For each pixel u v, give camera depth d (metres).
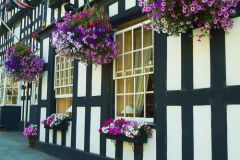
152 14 4.21
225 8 3.72
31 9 13.85
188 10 3.86
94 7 6.05
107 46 5.77
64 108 8.20
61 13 8.64
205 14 3.94
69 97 7.95
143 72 5.55
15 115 14.13
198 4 3.78
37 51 10.59
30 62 8.88
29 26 14.06
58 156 7.74
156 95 5.11
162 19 4.17
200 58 4.46
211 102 4.27
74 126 7.29
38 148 8.77
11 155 7.98
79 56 6.00
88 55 5.83
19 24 15.62
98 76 6.59
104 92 6.34
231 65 4.07
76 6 7.77
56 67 8.54
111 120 5.80
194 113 4.49
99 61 5.93
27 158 7.62
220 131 4.14
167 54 4.98
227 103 4.08
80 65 7.25
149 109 5.40
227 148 4.05
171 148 4.79
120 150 5.76
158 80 5.10
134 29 5.85
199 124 4.41
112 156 5.98
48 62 8.85
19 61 8.91
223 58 4.17
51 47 8.70
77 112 7.22
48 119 7.92
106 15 6.03
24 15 14.84
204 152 4.32
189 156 4.52
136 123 5.29
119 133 5.41
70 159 7.25
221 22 3.93
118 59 6.16
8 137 11.61
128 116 5.82
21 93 14.16
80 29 5.66
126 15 5.80
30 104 13.02
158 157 4.98
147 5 4.18
